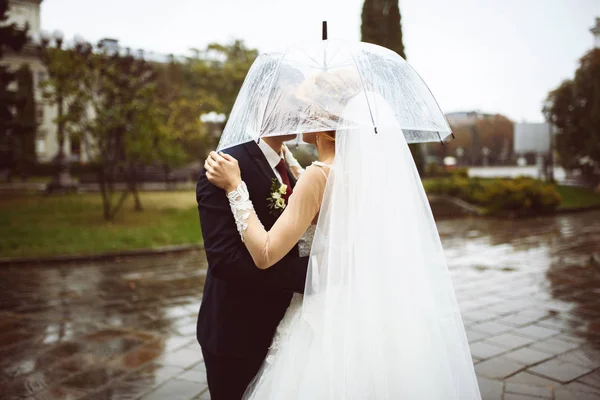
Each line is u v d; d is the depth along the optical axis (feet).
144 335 12.91
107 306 15.64
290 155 7.02
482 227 36.68
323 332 5.00
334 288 5.05
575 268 21.20
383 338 4.87
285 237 4.88
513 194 43.96
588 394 9.35
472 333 12.81
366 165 5.03
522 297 16.42
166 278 19.66
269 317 5.46
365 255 4.98
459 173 59.11
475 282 18.62
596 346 11.85
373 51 5.54
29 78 88.07
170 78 61.52
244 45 61.67
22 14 73.20
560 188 64.28
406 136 6.59
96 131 33.45
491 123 143.43
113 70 33.86
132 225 32.68
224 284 5.44
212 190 5.20
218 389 5.62
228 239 5.07
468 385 5.10
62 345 12.15
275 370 5.21
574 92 66.39
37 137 87.20
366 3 32.76
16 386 9.85
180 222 34.37
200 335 5.66
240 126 5.18
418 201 5.31
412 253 5.07
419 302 4.99
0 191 58.18
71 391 9.64
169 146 39.11
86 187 61.62
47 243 25.64
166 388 9.77
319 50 5.38
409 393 4.75
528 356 11.23
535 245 27.71
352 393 4.79
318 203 5.12
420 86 5.78
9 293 17.19
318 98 5.01
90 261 23.00
